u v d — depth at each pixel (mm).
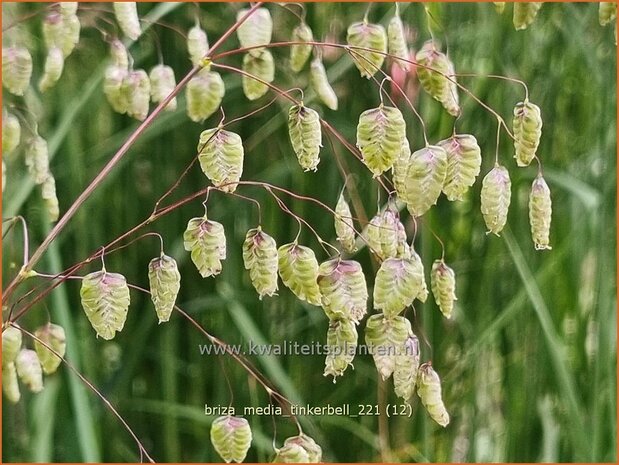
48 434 193
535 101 199
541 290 203
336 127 200
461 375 205
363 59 136
